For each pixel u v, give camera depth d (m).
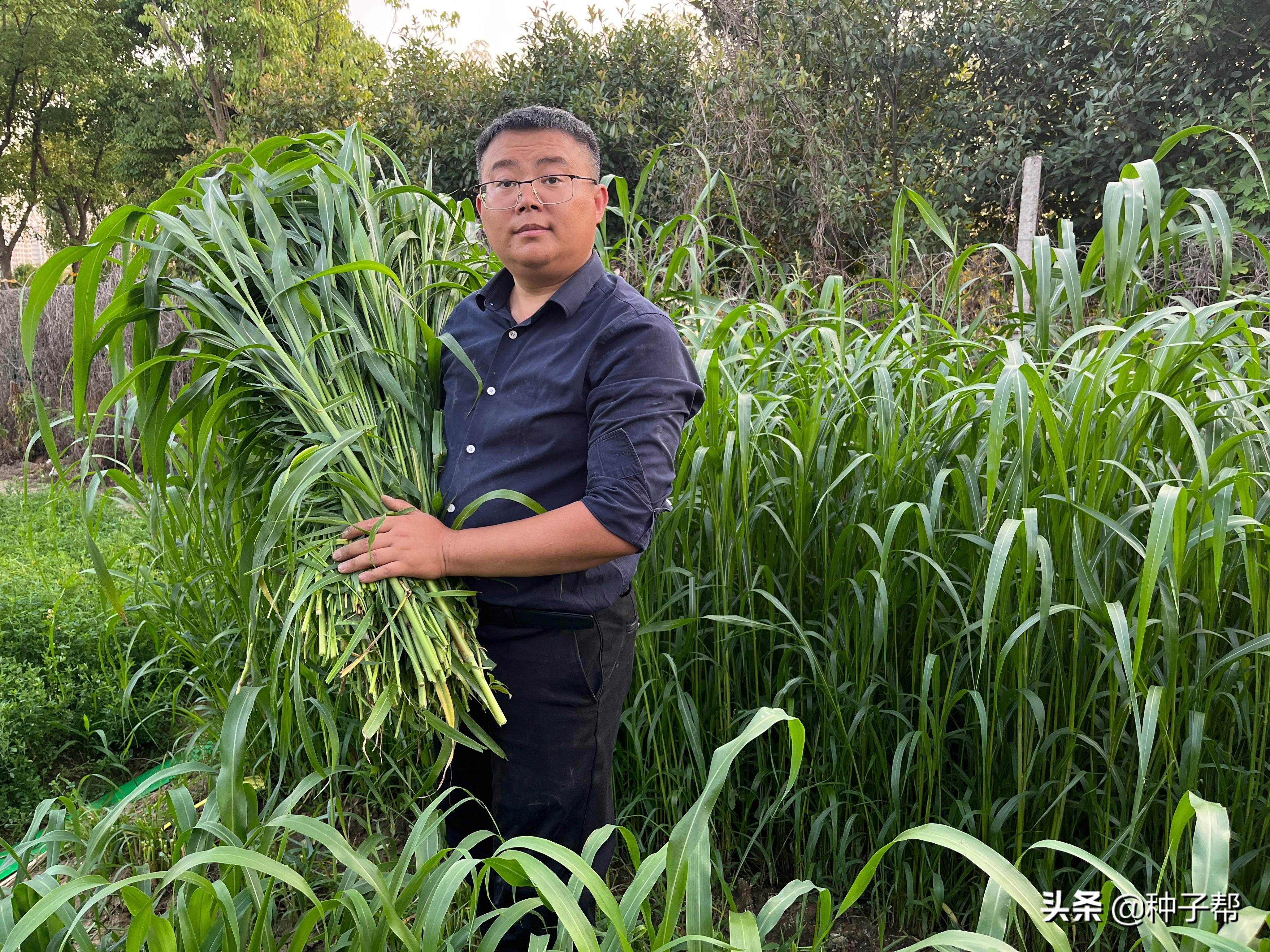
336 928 1.21
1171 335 1.43
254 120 8.38
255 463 1.66
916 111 7.07
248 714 1.24
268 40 13.10
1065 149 6.03
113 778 2.39
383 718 1.25
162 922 0.92
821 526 1.82
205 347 1.55
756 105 5.69
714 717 1.91
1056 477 1.51
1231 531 1.40
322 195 1.54
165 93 16.09
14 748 2.22
